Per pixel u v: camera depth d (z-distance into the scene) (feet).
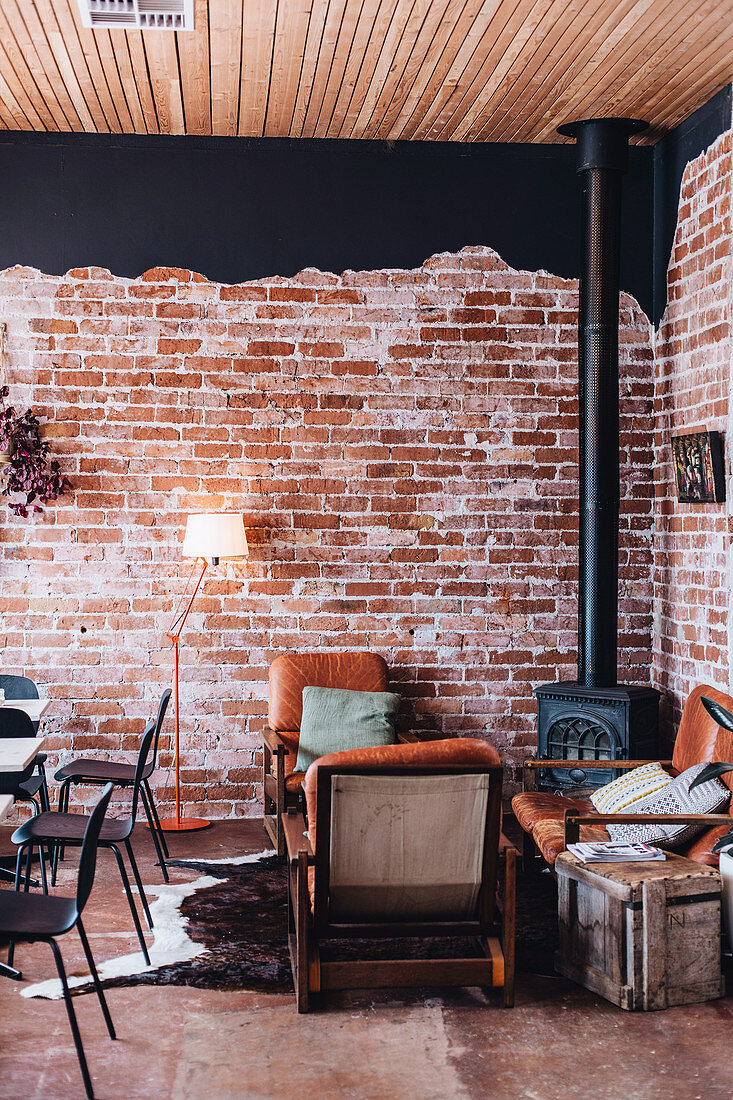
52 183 18.58
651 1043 10.41
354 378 19.15
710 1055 10.16
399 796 10.64
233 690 18.95
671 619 18.83
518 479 19.44
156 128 18.43
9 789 14.69
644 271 19.70
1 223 18.48
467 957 12.64
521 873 15.92
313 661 18.17
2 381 18.45
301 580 19.10
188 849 16.89
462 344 19.33
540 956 12.78
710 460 16.62
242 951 12.60
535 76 16.03
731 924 12.21
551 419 19.49
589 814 13.92
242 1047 10.21
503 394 19.40
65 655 18.65
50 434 18.62
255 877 15.42
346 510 19.16
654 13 13.83
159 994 11.41
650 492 19.77
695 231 17.76
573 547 19.57
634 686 17.97
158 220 18.79
